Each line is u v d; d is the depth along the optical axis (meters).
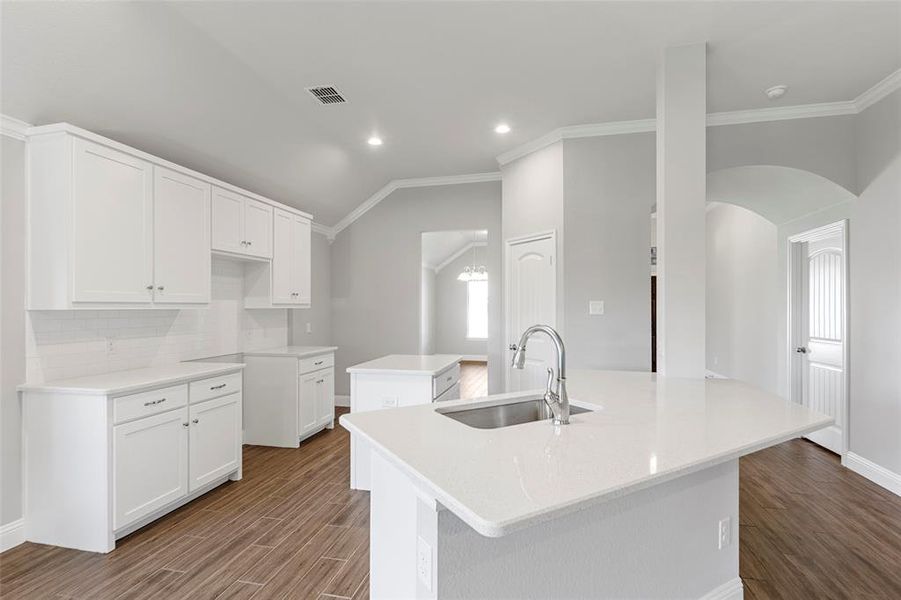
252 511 2.83
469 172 5.29
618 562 1.50
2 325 2.35
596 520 1.44
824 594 2.03
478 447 1.34
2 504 2.34
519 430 1.52
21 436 2.42
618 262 3.79
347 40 2.60
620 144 3.81
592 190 3.86
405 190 5.66
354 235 5.84
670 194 2.61
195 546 2.40
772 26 2.47
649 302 3.74
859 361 3.43
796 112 3.49
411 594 1.28
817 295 4.18
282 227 4.36
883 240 3.17
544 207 4.14
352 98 3.33
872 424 3.30
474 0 2.26
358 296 5.83
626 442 1.40
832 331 3.93
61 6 2.05
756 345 5.30
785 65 2.88
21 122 2.37
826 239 3.97
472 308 10.86
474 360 10.66
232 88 3.02
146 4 2.24
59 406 2.38
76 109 2.53
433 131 3.98
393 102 3.40
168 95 2.80
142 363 3.20
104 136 2.81
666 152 2.64
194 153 3.40
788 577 2.15
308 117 3.65
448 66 2.89
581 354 3.85
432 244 9.14
